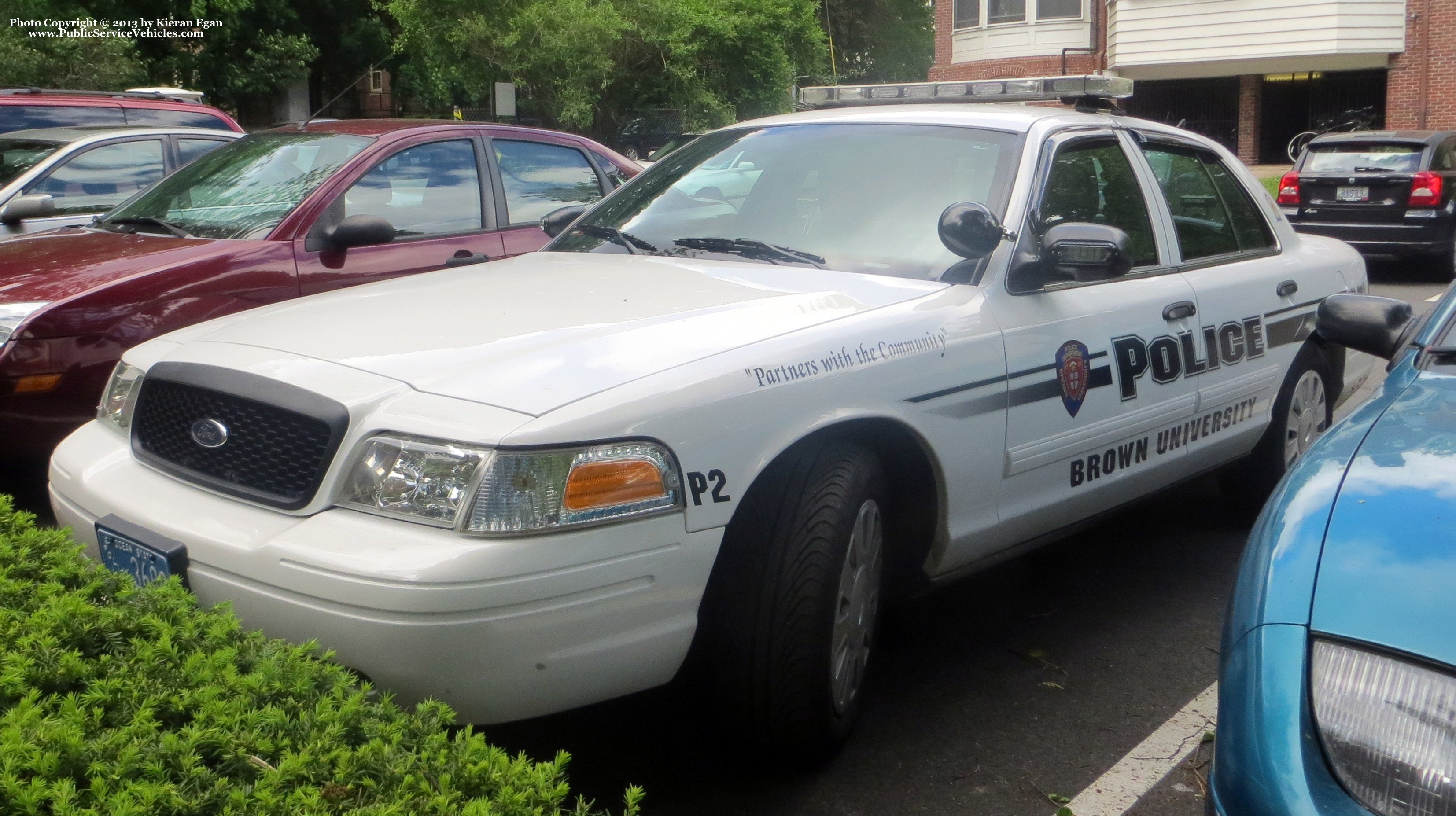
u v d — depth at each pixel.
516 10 19.75
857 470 3.08
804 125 4.35
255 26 24.52
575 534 2.53
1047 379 3.63
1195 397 4.32
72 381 4.77
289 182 5.85
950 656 3.97
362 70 27.73
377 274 5.73
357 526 2.57
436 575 2.42
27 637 2.28
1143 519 5.41
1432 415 2.46
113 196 7.48
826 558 2.95
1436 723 1.76
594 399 2.62
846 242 3.79
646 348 2.88
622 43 20.91
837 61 40.97
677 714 3.51
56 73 16.59
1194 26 22.77
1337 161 13.15
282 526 2.66
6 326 4.68
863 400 3.06
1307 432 5.21
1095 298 3.91
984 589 4.58
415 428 2.58
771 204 4.03
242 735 2.01
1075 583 4.64
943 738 3.40
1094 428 3.84
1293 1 21.77
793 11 22.67
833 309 3.25
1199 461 4.46
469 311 3.19
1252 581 2.14
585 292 3.37
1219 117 24.80
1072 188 4.01
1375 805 1.76
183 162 7.82
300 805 1.83
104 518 2.96
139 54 20.58
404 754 2.04
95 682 2.11
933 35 42.00
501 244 6.28
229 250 5.29
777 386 2.88
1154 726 3.50
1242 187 5.05
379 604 2.44
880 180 3.95
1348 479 2.23
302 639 2.56
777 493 2.92
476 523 2.47
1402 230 12.77
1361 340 3.24
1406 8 21.50
